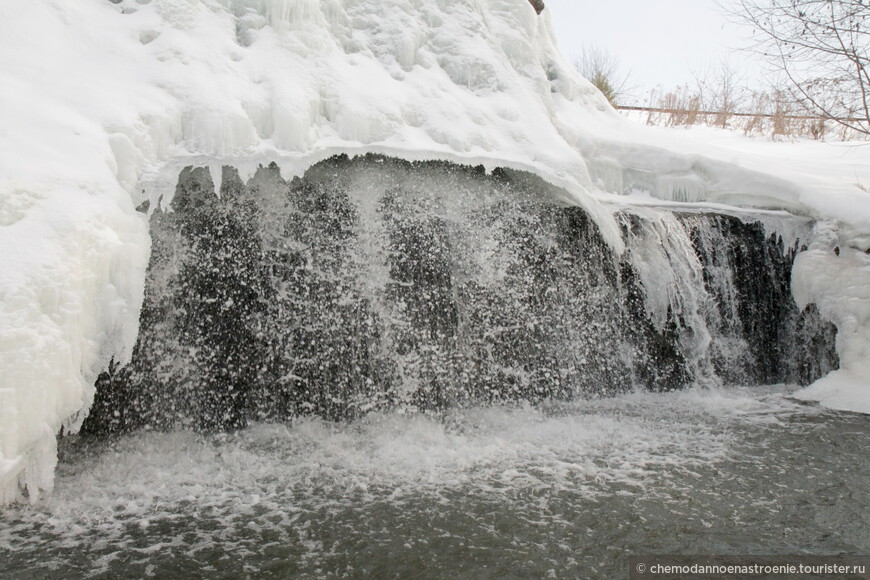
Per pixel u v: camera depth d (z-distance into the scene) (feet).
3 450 11.70
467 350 20.57
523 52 25.32
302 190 18.83
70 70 16.78
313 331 18.93
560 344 21.85
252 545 12.12
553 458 16.65
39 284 12.72
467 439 17.95
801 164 29.45
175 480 14.98
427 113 20.79
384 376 19.58
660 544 12.37
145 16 18.97
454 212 20.59
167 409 17.56
